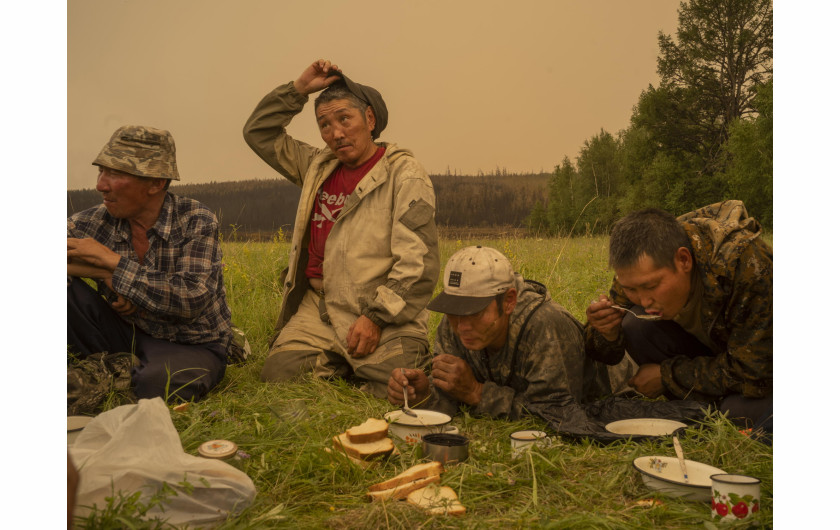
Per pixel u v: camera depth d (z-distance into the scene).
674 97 33.91
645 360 3.64
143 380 3.68
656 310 3.00
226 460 2.49
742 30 33.28
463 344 3.38
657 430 3.02
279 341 4.50
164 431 2.17
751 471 2.52
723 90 33.88
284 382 4.26
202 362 3.90
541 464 2.63
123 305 3.84
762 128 30.11
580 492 2.46
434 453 2.70
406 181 4.41
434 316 5.82
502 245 10.04
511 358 3.35
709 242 2.99
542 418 3.22
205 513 2.09
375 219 4.46
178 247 4.07
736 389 3.15
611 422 3.10
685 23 33.88
